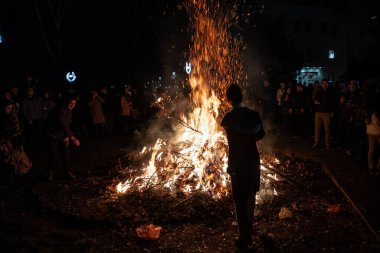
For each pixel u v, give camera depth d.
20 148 7.45
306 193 6.14
